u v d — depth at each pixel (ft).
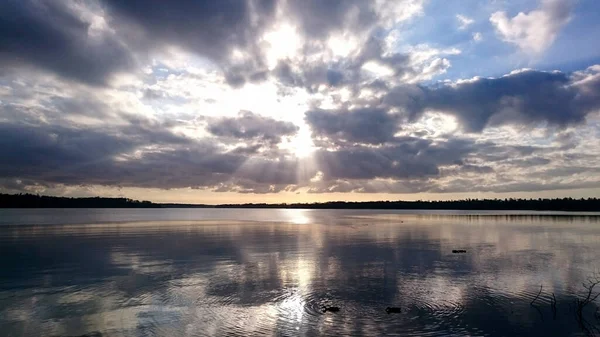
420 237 181.16
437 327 52.34
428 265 98.48
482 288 73.00
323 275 85.92
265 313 58.65
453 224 296.71
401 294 68.80
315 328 52.06
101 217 443.73
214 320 55.77
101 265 100.37
